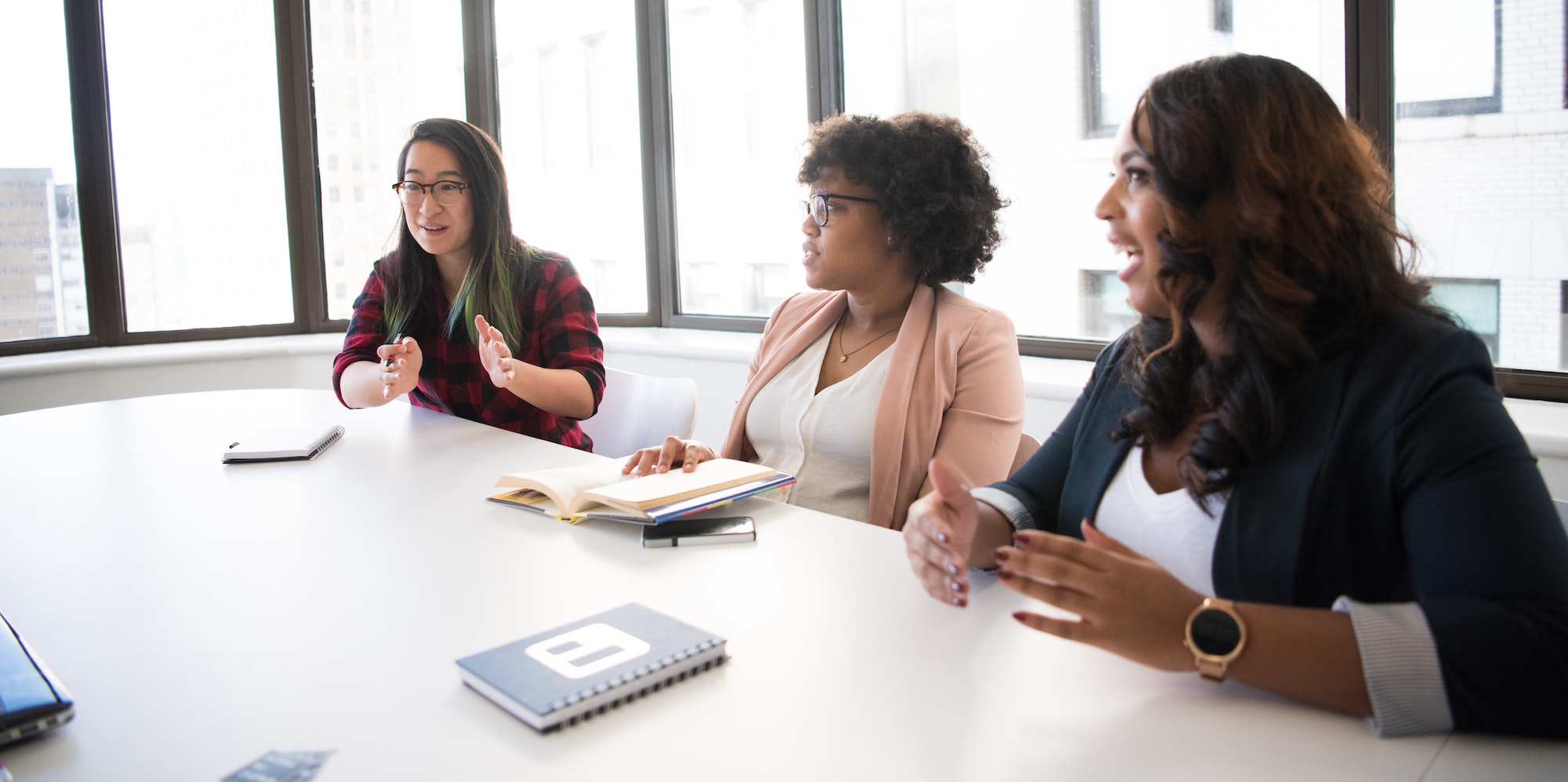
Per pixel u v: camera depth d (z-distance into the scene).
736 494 1.31
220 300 3.66
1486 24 2.12
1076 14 2.82
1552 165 2.09
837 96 3.28
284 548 1.20
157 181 3.51
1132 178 0.94
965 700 0.77
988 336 1.59
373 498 1.43
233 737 0.73
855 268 1.66
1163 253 0.90
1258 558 0.88
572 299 2.21
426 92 3.77
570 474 1.44
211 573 1.11
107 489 1.50
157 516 1.35
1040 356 2.94
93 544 1.23
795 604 0.98
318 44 3.68
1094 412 1.13
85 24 3.33
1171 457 1.02
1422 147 2.23
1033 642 0.87
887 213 1.61
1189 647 0.74
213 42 3.53
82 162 3.37
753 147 3.56
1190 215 0.89
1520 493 0.73
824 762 0.68
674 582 1.05
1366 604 0.76
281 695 0.80
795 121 3.43
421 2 3.70
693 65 3.64
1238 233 0.87
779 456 1.71
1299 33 2.38
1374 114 2.26
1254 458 0.89
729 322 3.66
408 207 2.11
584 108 3.83
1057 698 0.77
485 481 1.53
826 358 1.74
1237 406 0.88
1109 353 1.18
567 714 0.74
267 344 3.53
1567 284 2.10
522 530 1.25
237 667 0.86
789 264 3.55
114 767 0.70
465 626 0.94
